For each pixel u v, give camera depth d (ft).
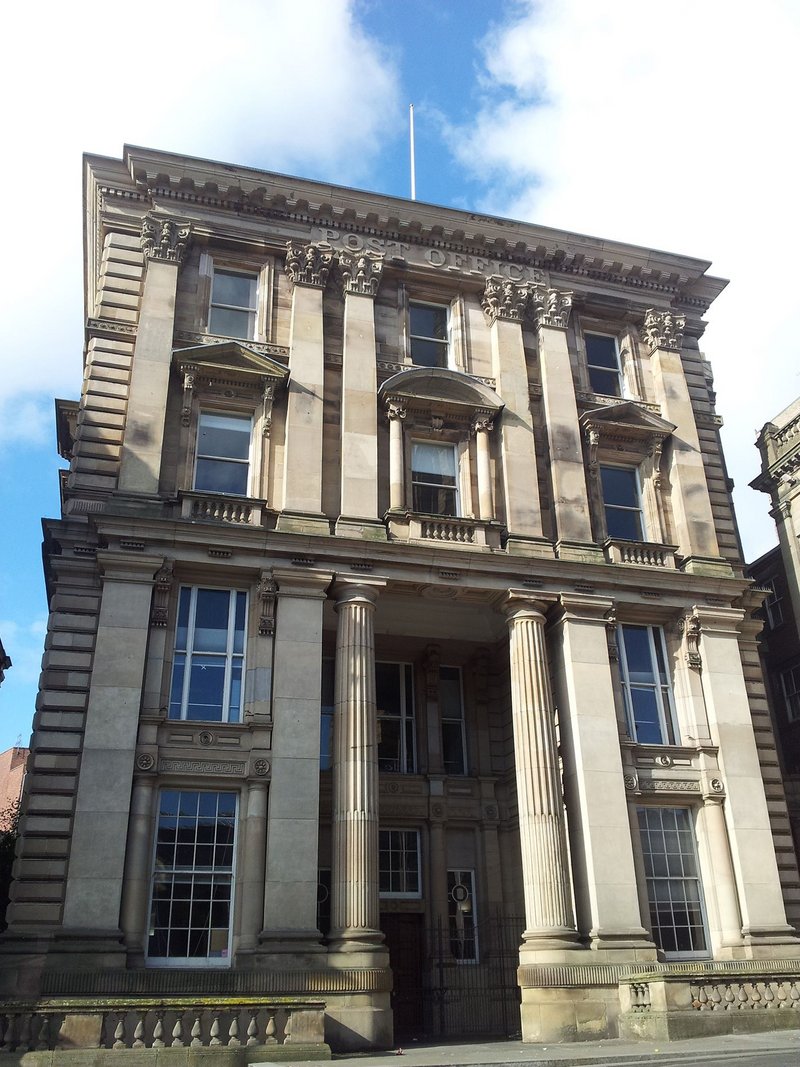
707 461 119.55
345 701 89.61
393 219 115.96
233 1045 63.67
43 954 74.38
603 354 124.26
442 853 104.22
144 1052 61.21
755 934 92.27
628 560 107.45
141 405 96.84
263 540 92.43
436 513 105.60
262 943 78.48
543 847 89.10
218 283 109.60
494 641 114.01
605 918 87.61
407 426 106.73
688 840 98.43
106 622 85.76
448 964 99.14
